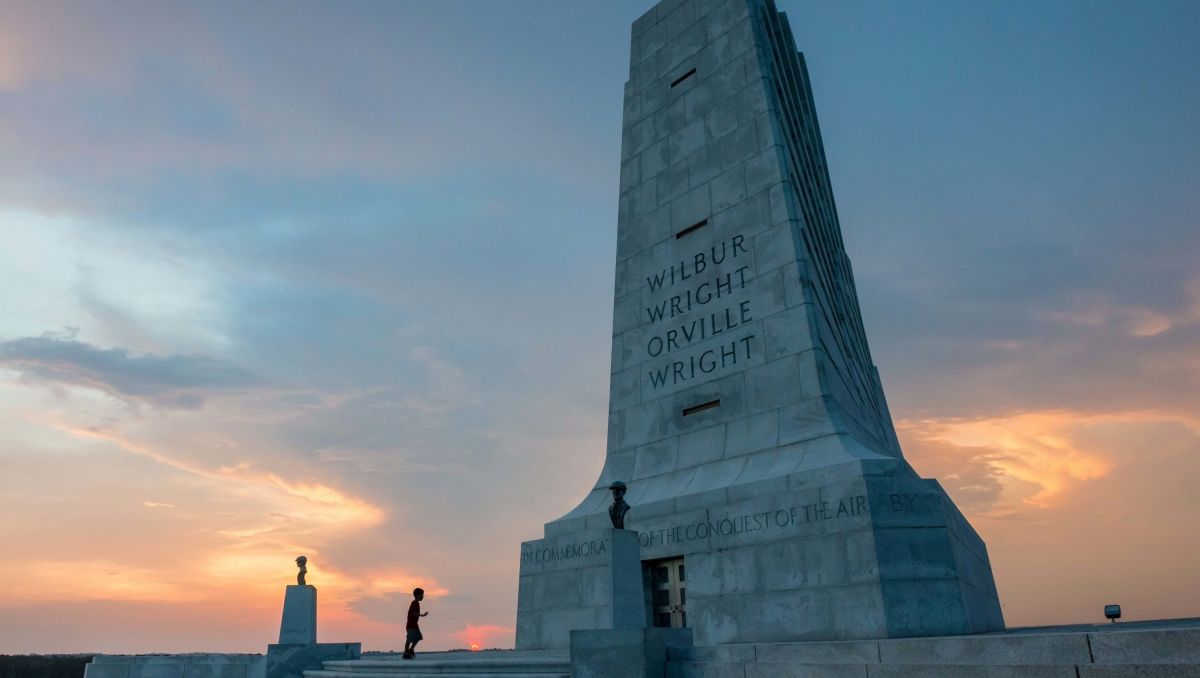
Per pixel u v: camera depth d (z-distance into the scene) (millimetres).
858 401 25078
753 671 12359
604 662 12836
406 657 19906
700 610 18422
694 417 21969
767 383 20469
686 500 19547
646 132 27094
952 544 16141
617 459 23531
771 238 21750
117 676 24031
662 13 28516
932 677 10758
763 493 18078
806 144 30375
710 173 24234
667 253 24641
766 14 28344
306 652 22125
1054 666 9695
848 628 15711
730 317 22016
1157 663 9016
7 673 36500
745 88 24203
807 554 16828
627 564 14633
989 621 19953
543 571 21781
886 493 16250
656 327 24094
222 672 23719
